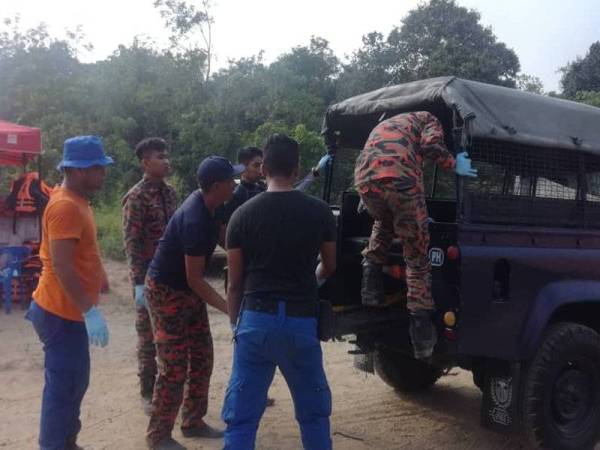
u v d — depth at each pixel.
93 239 3.96
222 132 20.83
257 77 28.58
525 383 4.25
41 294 3.86
